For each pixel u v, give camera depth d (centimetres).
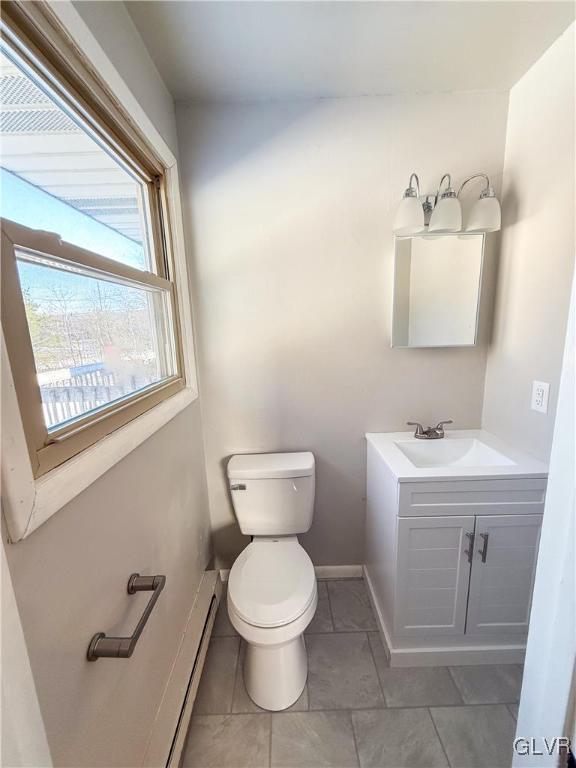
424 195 146
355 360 161
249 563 134
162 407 113
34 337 63
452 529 124
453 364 161
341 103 141
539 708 65
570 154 110
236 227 149
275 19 101
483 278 152
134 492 91
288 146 144
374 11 100
